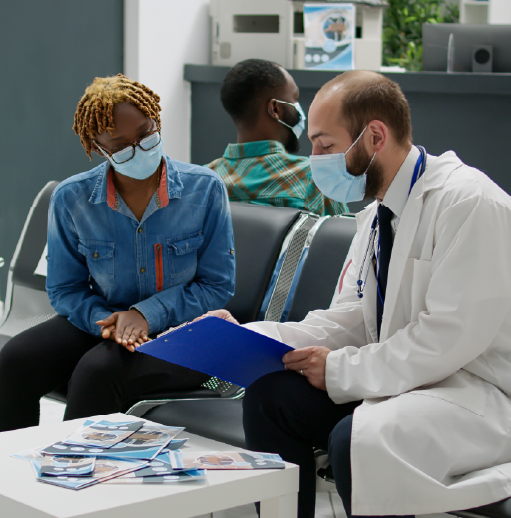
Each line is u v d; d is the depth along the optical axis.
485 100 4.16
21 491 1.18
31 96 3.70
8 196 3.66
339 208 2.65
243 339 1.52
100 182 2.05
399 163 1.61
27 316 2.46
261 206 2.36
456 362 1.45
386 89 1.59
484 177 1.54
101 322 1.94
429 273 1.51
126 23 4.04
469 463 1.39
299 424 1.57
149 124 1.94
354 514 1.35
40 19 3.66
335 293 1.95
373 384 1.50
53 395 2.07
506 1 5.43
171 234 2.06
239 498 1.25
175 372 1.95
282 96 2.63
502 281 1.44
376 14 4.48
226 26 4.58
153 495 1.17
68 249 2.10
